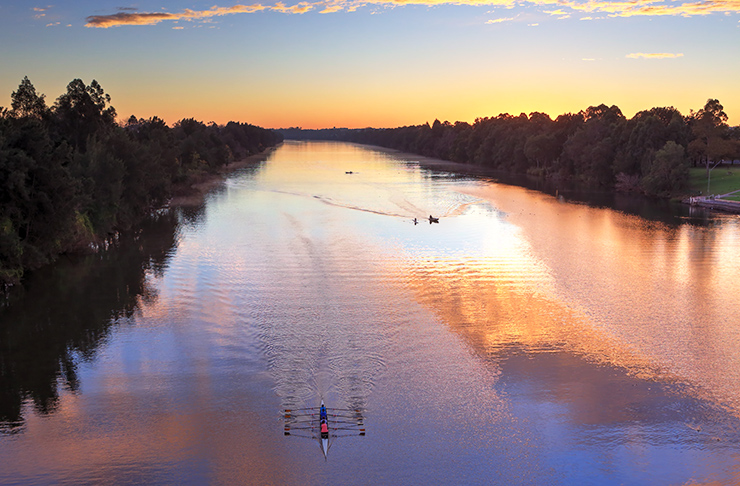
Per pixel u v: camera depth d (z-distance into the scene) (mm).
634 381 38719
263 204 121312
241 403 36406
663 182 136500
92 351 44312
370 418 34719
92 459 30844
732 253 75625
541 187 161250
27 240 66250
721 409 35219
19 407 36062
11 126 69000
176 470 30016
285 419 34625
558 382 38656
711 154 144875
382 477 29562
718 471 29703
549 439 32500
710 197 125250
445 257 73188
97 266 69750
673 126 154750
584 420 34250
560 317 50750
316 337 46406
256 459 30969
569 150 181250
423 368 40875
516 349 43938
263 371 40625
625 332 47188
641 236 88062
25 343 45875
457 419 34469
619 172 159750
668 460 30625
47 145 67312
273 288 59594
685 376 39406
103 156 85625
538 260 71625
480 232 90688
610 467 30109
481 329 47969
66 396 37406
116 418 34781
